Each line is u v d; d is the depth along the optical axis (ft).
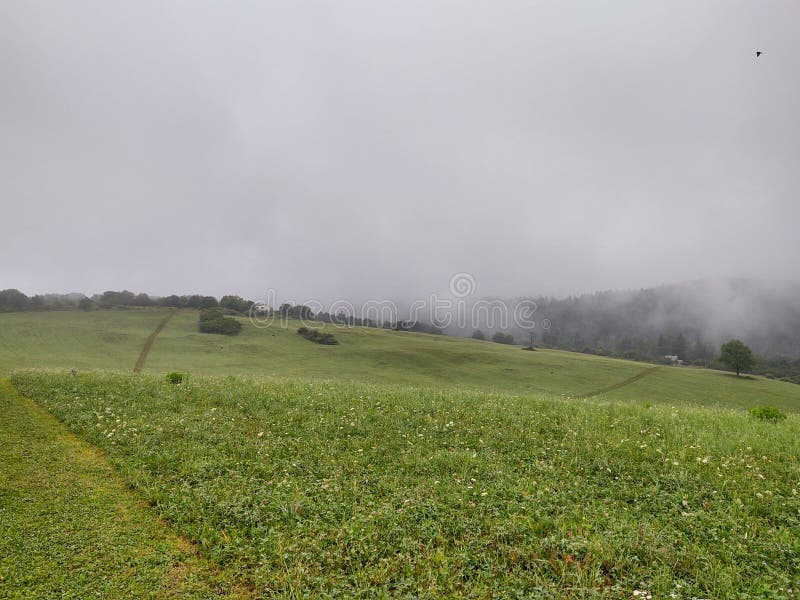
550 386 219.20
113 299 463.01
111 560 16.63
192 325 346.54
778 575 16.44
